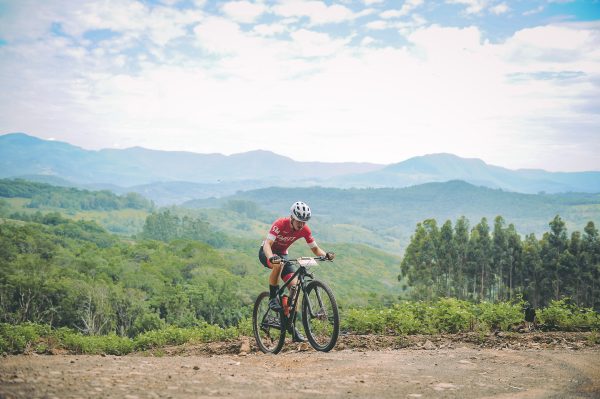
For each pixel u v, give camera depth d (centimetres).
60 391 420
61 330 1192
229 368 584
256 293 10469
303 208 704
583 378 530
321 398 439
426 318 992
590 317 973
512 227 10531
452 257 10500
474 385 499
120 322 8112
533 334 904
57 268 9844
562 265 9381
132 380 480
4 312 7488
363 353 706
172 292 9156
